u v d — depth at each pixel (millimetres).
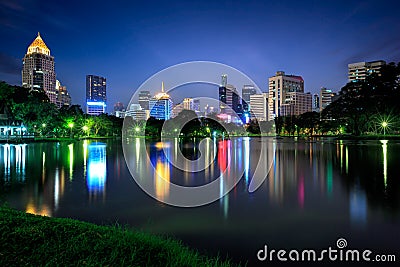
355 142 51500
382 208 9711
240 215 9086
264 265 5891
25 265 4359
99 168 20328
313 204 10344
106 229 5949
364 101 57938
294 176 16531
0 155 29844
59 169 19641
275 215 9055
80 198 11281
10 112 68000
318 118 99062
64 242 5074
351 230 7723
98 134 102375
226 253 6391
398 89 52688
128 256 4684
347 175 16609
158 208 9875
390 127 59062
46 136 73375
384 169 18719
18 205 10195
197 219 8641
